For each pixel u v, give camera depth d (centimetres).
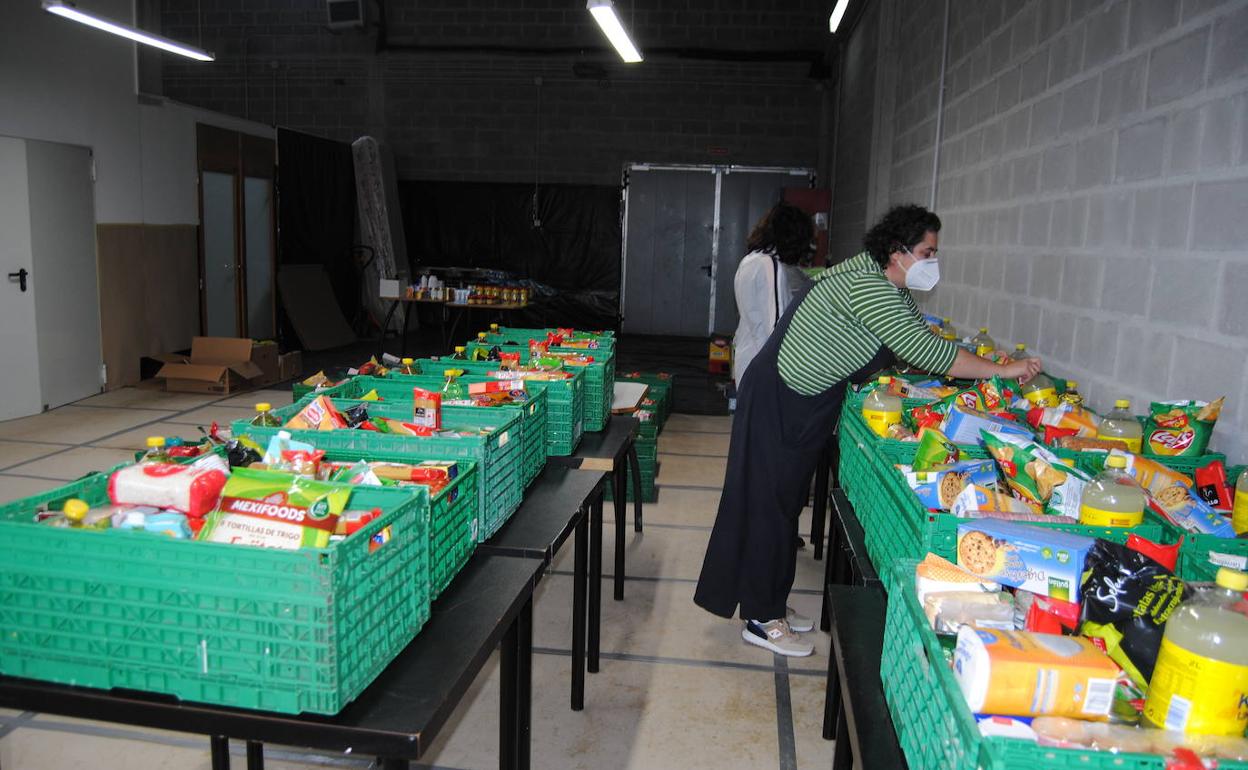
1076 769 91
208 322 879
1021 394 289
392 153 1183
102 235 720
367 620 130
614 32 645
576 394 295
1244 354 205
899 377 342
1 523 126
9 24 614
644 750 256
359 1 1128
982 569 140
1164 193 244
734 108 1167
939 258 505
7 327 623
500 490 210
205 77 1209
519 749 204
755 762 251
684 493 504
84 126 695
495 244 1205
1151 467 196
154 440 187
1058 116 323
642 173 1195
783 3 1132
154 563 122
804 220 392
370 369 326
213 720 124
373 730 121
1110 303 277
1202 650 104
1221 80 216
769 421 283
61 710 127
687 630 334
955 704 102
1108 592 123
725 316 1216
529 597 197
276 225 1005
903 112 634
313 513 133
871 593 196
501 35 1166
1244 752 98
